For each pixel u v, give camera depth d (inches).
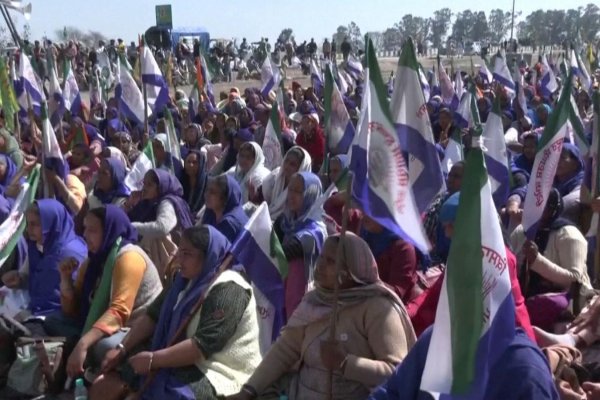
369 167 148.9
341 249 141.1
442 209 161.6
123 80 468.1
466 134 375.6
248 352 175.8
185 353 169.6
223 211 259.0
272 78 703.7
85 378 199.5
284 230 230.8
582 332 175.3
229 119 465.7
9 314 233.5
